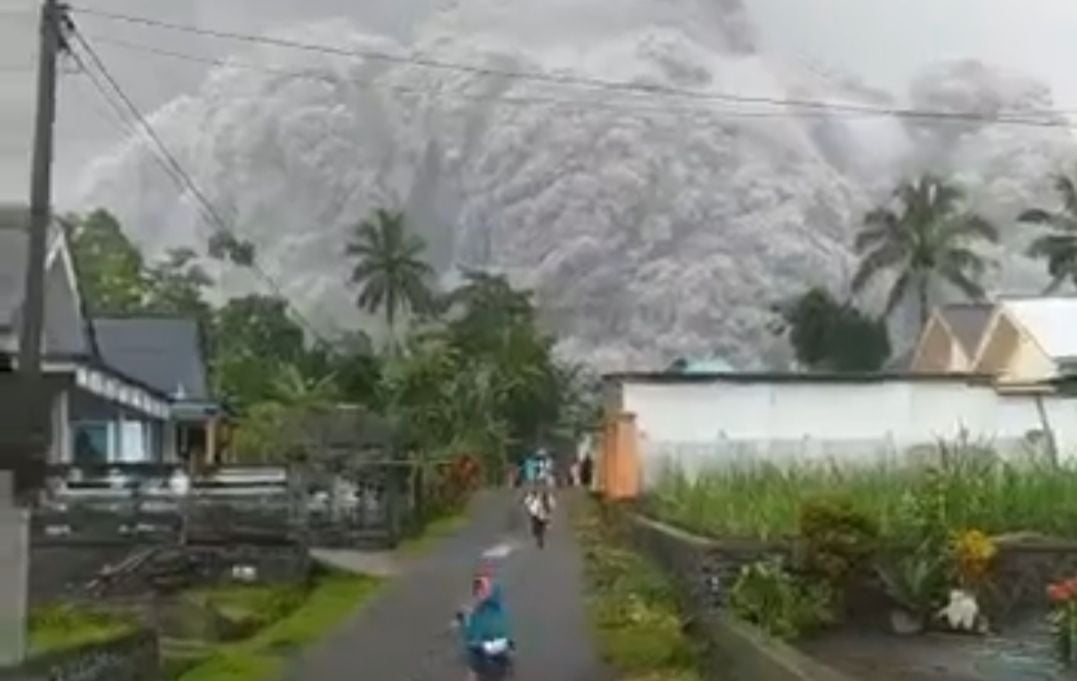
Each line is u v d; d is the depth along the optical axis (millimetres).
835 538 19562
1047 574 20031
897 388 39844
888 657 17672
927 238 87125
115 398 35781
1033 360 53438
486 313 98188
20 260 16000
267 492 26406
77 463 28125
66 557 23578
